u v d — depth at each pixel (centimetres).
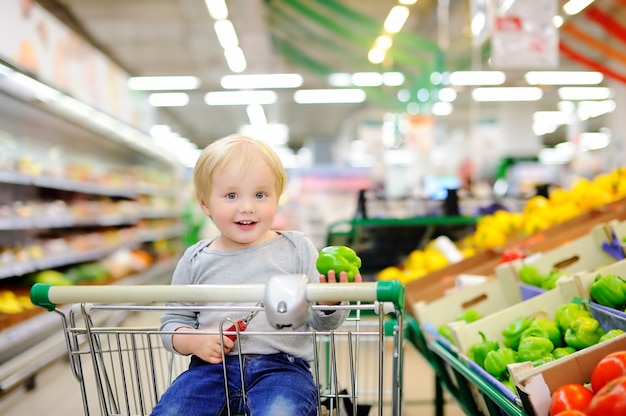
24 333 417
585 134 1744
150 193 982
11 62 416
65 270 623
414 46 999
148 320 623
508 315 200
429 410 343
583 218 302
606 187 346
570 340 172
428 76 1110
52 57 506
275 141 2456
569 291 201
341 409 160
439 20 957
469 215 484
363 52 1129
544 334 179
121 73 761
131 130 744
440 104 1688
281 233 174
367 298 117
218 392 146
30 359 398
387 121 1762
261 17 959
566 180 1298
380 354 121
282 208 1337
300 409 133
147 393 262
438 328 240
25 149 585
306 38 1083
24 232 577
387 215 536
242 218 153
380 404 121
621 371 120
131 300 129
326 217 1214
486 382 169
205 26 985
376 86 1444
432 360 239
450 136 1981
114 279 685
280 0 885
